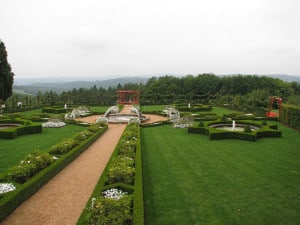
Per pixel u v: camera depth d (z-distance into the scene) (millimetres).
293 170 12844
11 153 15484
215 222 8055
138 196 8328
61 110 37438
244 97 50094
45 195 9531
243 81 71938
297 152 16266
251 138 19406
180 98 58469
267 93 47250
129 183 9492
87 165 13055
